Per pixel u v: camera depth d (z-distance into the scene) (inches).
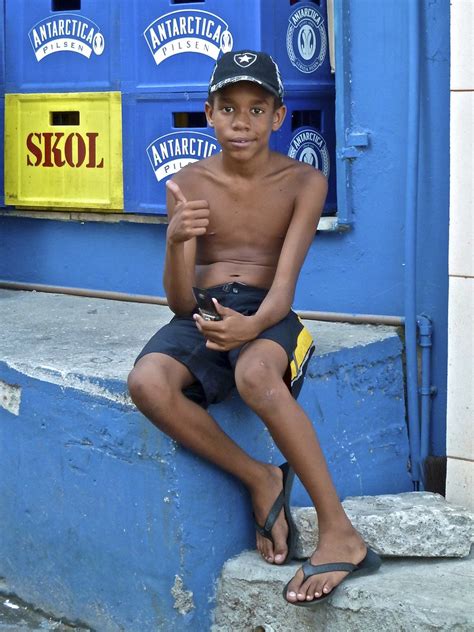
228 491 128.4
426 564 125.0
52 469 141.5
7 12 184.2
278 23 156.4
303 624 120.8
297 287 164.1
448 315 140.1
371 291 157.8
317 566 116.3
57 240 190.1
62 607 143.1
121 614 134.3
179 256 119.3
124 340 154.6
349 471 145.6
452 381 138.0
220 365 124.7
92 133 176.6
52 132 181.5
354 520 126.1
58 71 179.5
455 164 134.3
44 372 140.7
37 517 144.9
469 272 134.9
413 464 153.6
